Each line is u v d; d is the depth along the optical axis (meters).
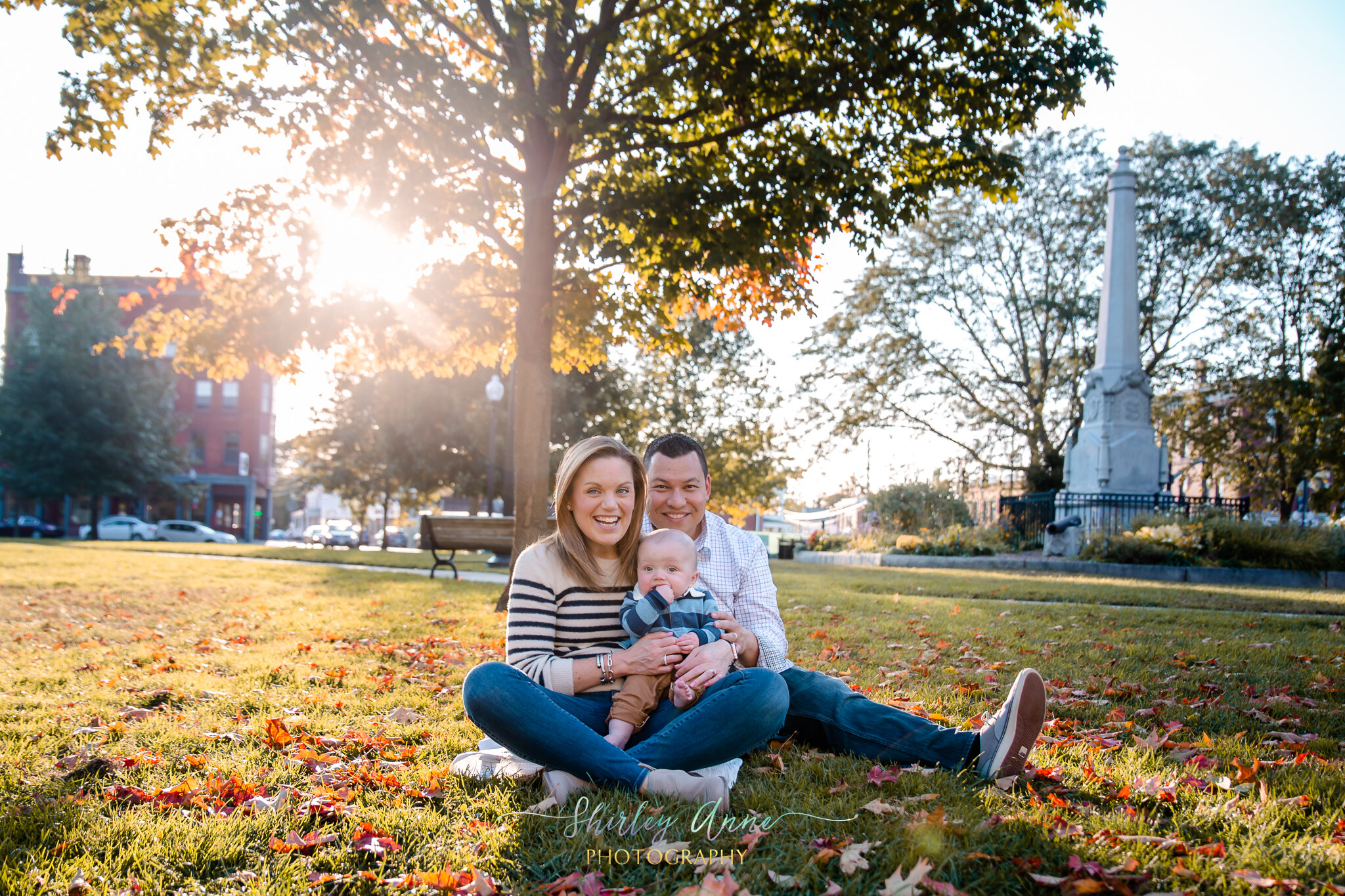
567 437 28.19
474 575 12.47
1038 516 19.97
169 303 40.34
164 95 8.05
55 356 35.00
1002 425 28.34
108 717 3.60
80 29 7.69
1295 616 7.97
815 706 3.18
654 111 8.53
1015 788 2.77
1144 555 14.40
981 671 4.95
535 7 6.88
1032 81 7.76
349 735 3.39
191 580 10.56
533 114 7.13
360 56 7.18
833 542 24.08
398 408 30.81
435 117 7.12
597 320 9.54
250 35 7.34
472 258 9.45
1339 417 23.70
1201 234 25.14
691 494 3.32
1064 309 25.47
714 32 8.18
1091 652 5.67
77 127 7.93
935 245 27.19
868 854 2.20
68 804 2.54
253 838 2.37
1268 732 3.62
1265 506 28.84
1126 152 18.27
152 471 37.59
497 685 2.60
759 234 7.78
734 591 3.32
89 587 9.27
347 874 2.13
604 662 2.84
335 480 34.16
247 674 4.54
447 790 2.73
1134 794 2.70
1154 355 27.38
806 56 8.19
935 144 8.30
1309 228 24.84
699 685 2.79
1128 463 17.88
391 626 6.54
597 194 8.73
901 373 27.98
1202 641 6.21
